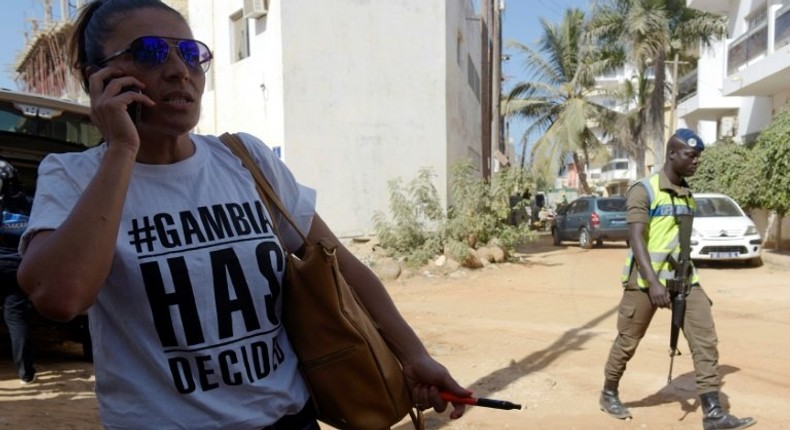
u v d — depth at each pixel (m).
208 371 1.52
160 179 1.58
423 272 13.12
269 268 1.64
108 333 1.53
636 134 31.09
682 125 29.70
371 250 14.41
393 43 15.86
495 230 14.40
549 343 7.27
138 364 1.52
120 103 1.43
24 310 5.61
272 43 15.30
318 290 1.68
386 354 1.78
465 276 13.05
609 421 4.70
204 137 1.76
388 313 1.91
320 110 15.29
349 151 15.55
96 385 1.57
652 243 4.51
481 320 8.78
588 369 6.11
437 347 7.11
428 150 16.28
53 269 1.33
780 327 8.07
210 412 1.51
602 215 19.19
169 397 1.50
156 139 1.58
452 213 14.11
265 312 1.62
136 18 1.56
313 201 1.91
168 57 1.54
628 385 5.58
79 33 1.67
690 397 5.23
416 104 16.12
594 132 37.91
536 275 13.28
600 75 30.66
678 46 29.95
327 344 1.70
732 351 6.84
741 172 16.80
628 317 4.62
